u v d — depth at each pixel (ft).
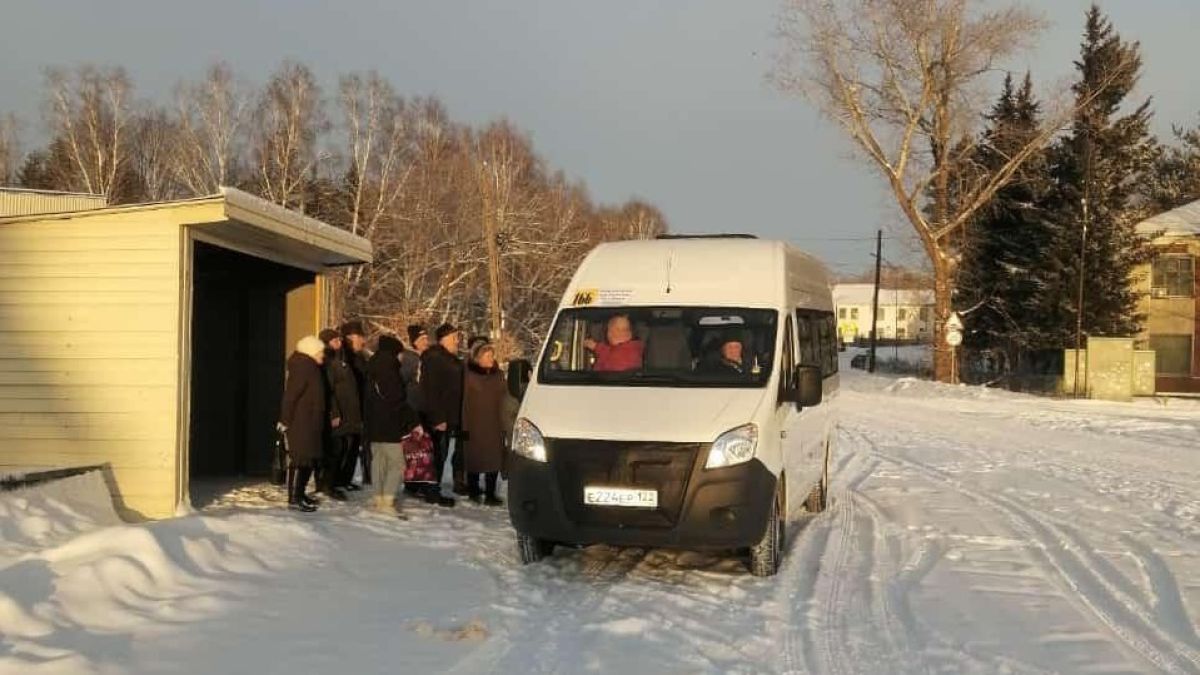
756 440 25.27
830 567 28.09
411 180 150.61
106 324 31.32
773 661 19.81
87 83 148.87
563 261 163.53
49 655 17.76
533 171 171.53
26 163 168.14
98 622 20.03
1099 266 140.77
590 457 25.02
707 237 31.99
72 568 21.94
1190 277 147.64
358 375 37.45
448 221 153.48
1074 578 27.50
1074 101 129.59
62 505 28.30
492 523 33.47
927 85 130.62
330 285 44.29
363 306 140.05
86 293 31.37
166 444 31.14
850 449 61.21
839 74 131.23
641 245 31.40
